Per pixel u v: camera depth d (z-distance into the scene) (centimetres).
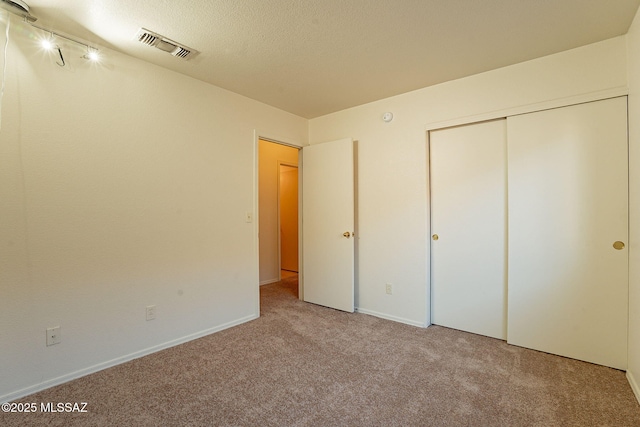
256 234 326
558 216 233
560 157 232
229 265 300
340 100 330
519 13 186
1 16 179
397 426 160
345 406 176
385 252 324
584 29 203
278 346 256
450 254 292
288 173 586
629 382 198
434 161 300
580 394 186
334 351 246
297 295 417
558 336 235
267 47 224
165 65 249
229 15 186
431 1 175
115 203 225
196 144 275
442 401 180
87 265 211
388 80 280
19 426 159
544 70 237
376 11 183
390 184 320
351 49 227
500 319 266
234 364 225
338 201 349
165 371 215
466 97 274
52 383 196
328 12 184
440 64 250
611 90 212
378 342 263
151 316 244
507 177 258
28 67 188
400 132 313
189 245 269
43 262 193
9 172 181
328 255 359
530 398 182
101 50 219
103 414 169
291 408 175
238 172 310
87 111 212
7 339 180
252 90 303
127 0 171
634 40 192
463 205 283
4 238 179
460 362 226
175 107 261
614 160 213
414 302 304
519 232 249
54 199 197
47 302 194
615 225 213
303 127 391
